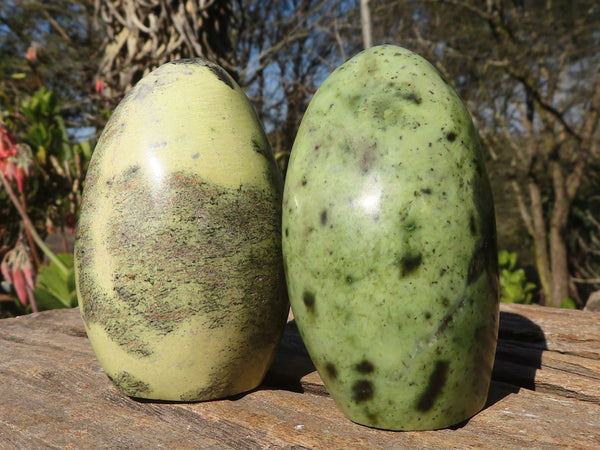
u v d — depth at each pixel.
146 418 0.15
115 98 0.40
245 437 0.14
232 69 0.40
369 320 0.13
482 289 0.14
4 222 0.42
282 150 0.80
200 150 0.16
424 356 0.13
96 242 0.16
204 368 0.16
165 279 0.15
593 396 0.16
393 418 0.14
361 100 0.14
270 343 0.17
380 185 0.13
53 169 0.42
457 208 0.13
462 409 0.14
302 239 0.14
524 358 0.20
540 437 0.14
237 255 0.15
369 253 0.13
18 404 0.17
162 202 0.15
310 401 0.16
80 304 0.17
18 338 0.25
